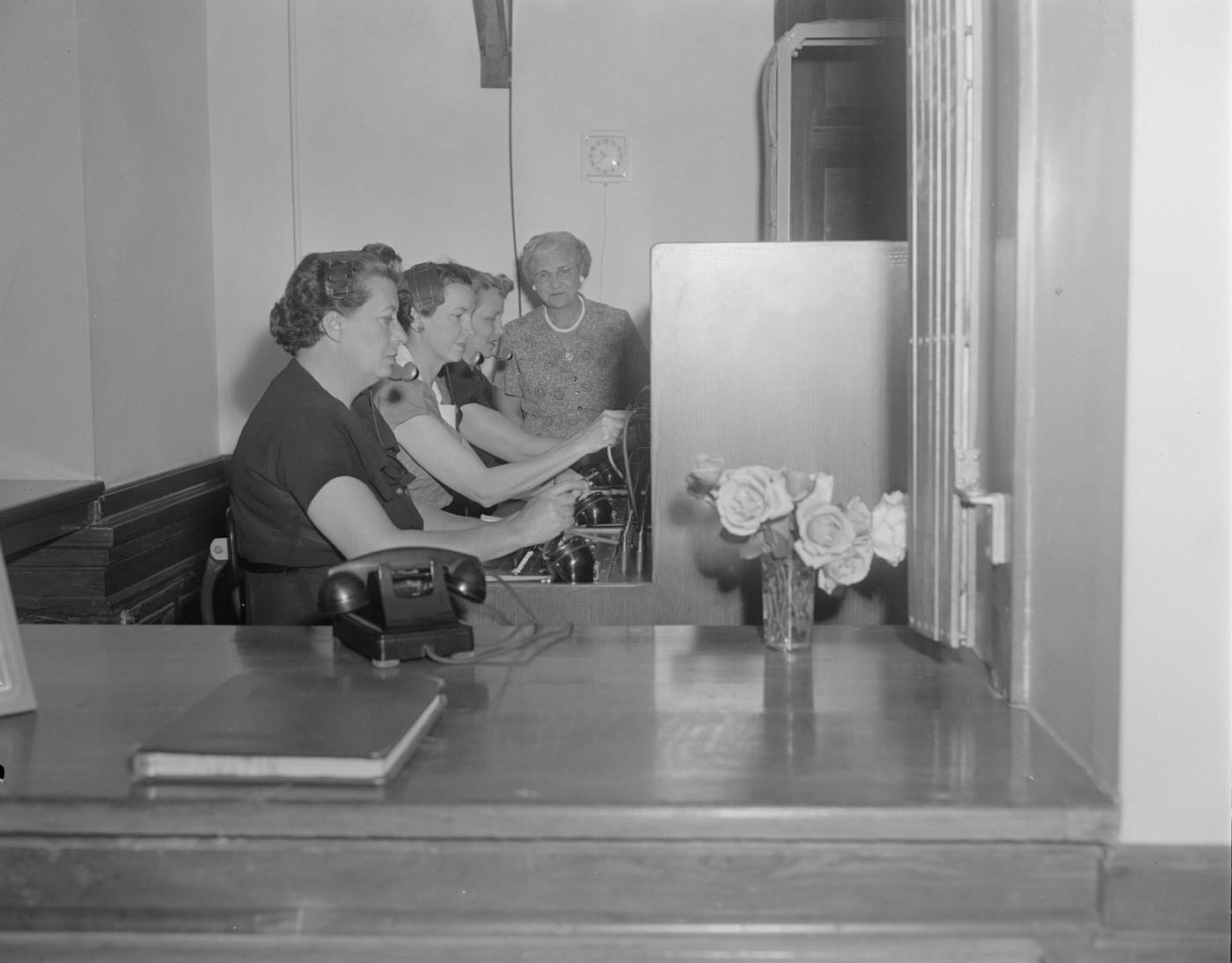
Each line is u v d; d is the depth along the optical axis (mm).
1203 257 1065
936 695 1479
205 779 1190
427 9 4836
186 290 4445
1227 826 1123
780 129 4277
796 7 4570
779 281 2410
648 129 4922
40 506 3123
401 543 2453
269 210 4816
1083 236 1179
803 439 2432
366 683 1436
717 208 4949
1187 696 1113
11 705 1415
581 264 4641
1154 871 1121
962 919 1149
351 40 4836
